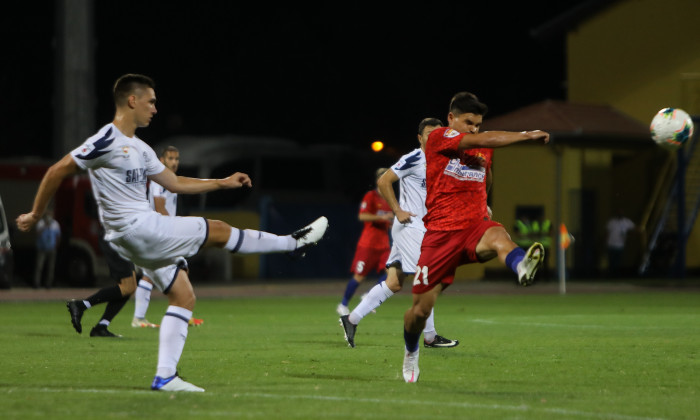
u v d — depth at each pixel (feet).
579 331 117.60
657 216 304.71
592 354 89.51
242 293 221.87
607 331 117.50
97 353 89.92
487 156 66.33
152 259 64.23
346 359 84.58
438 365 80.59
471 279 287.28
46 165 254.27
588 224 291.79
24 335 111.86
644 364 81.66
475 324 129.49
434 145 65.57
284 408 57.11
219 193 296.71
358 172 309.22
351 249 299.79
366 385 67.87
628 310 162.09
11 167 250.57
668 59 306.55
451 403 59.36
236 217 282.77
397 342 102.22
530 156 285.64
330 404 58.65
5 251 230.48
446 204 65.41
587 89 326.44
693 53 301.63
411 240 94.79
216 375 73.56
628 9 315.99
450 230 65.00
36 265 235.20
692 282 268.41
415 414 55.21
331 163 306.14
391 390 65.21
